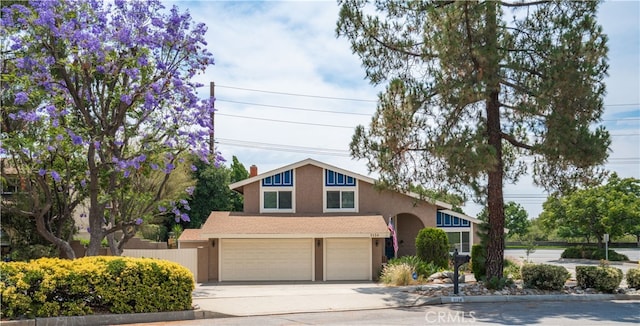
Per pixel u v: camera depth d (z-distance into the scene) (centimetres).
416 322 1343
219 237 2741
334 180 3138
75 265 1424
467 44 1767
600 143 1778
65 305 1369
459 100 1777
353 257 2858
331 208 3123
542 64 1823
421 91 1923
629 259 4419
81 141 1605
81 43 1636
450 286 1997
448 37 1758
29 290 1354
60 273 1372
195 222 4191
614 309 1550
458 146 1756
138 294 1424
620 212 4438
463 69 1783
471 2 1745
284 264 2845
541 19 1919
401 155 2030
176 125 1783
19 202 2236
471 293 1812
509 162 2194
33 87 1680
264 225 2858
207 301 1703
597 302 1711
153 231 3291
